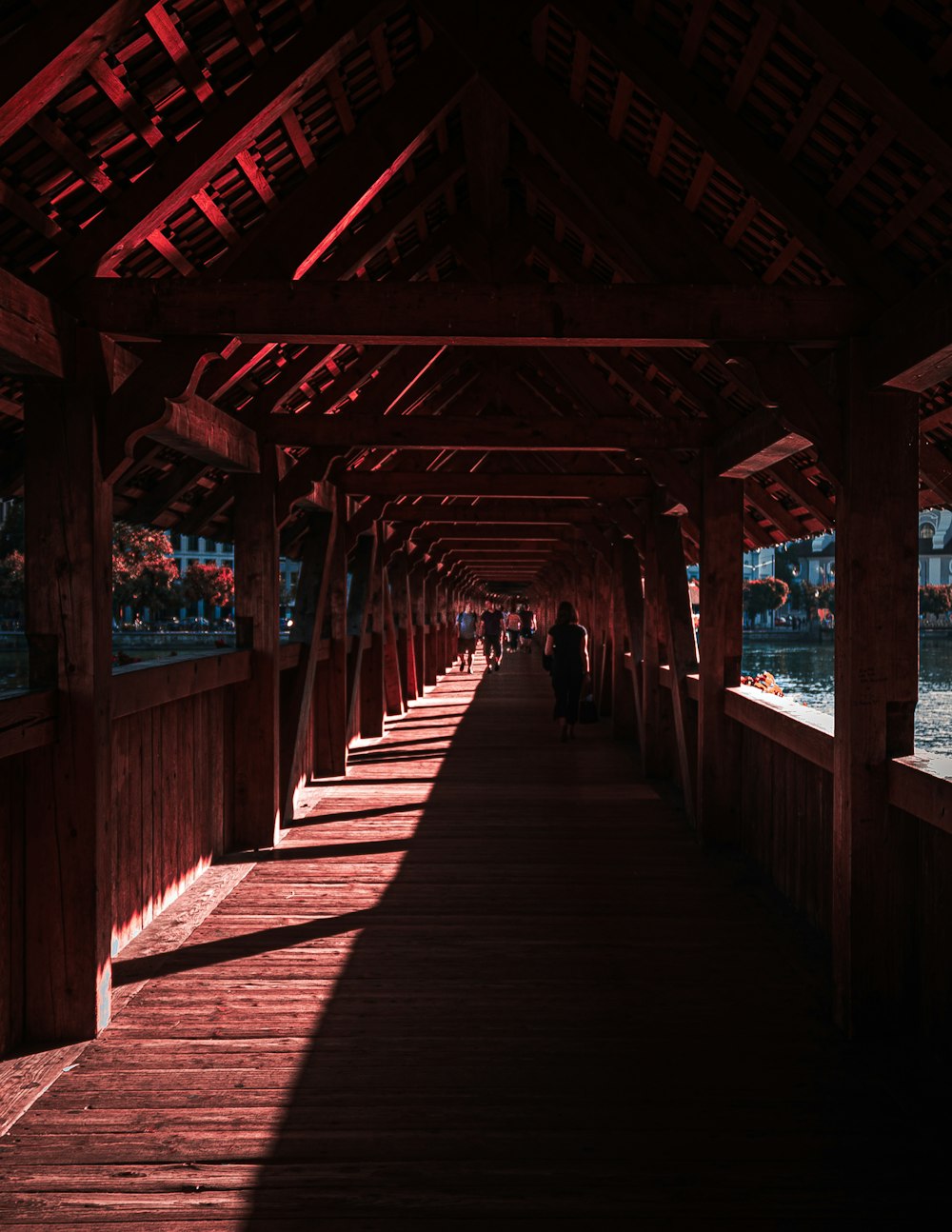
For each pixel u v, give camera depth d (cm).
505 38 357
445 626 2017
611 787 741
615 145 355
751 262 404
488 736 1025
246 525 562
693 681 610
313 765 783
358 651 910
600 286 321
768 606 4847
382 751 923
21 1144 250
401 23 384
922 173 278
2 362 282
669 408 593
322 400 601
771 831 492
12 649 520
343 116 402
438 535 1295
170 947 396
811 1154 246
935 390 370
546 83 362
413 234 592
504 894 468
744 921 430
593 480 766
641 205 354
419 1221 219
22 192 300
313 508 684
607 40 319
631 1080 285
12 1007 307
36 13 254
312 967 374
